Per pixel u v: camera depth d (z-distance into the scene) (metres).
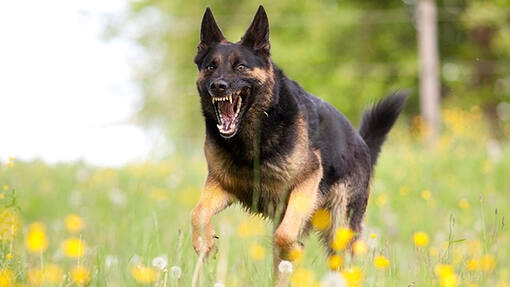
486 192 13.21
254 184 6.62
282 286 5.85
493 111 31.69
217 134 6.69
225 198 6.69
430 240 9.72
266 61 6.89
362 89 29.58
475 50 32.38
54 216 11.23
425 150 17.55
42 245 5.54
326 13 30.53
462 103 30.45
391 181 13.91
